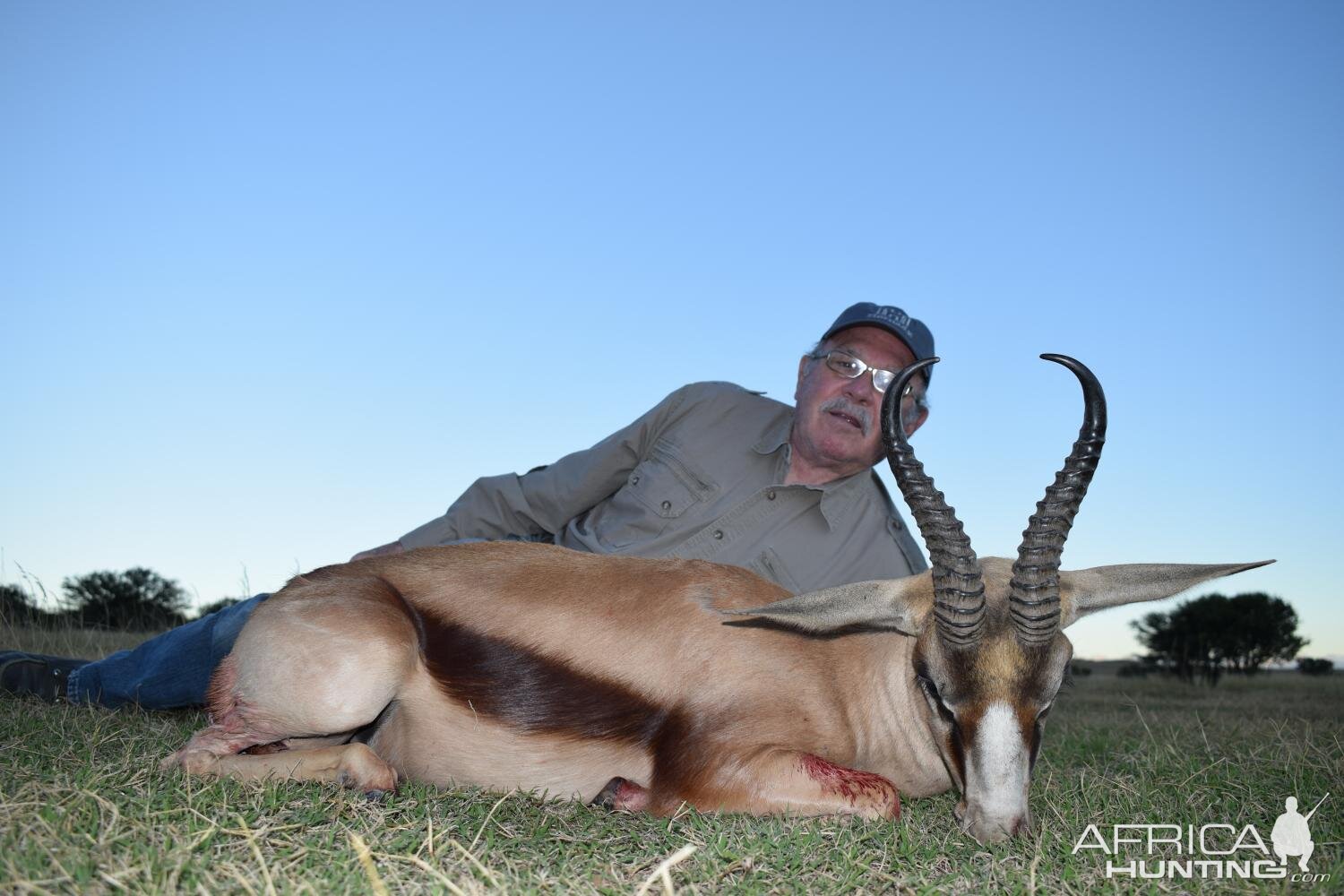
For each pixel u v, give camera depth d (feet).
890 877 3.31
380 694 4.03
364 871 2.98
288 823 3.31
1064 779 5.08
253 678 4.05
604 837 3.62
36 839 2.94
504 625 4.24
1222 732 6.81
